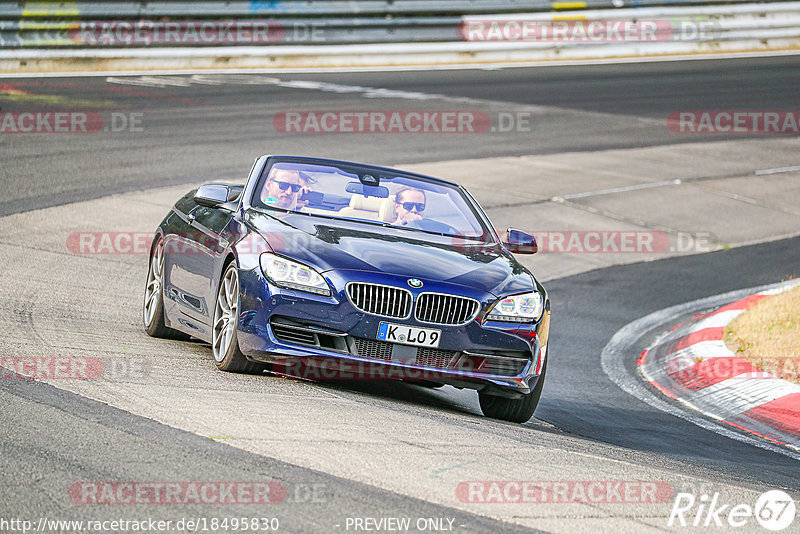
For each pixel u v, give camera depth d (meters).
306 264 23.44
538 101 96.62
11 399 19.25
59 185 54.12
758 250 58.00
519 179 68.94
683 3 125.94
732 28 128.12
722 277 51.97
